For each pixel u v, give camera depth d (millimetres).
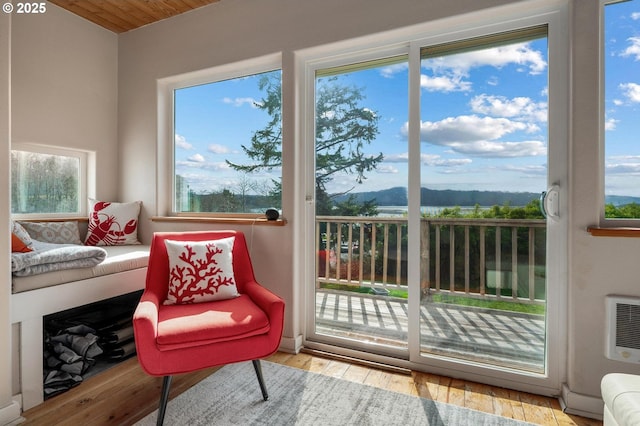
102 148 2846
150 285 1858
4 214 1532
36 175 2508
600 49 1613
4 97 1544
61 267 1805
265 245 2352
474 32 1879
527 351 1812
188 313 1646
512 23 1803
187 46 2635
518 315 1831
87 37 2730
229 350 1520
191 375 1923
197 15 2590
